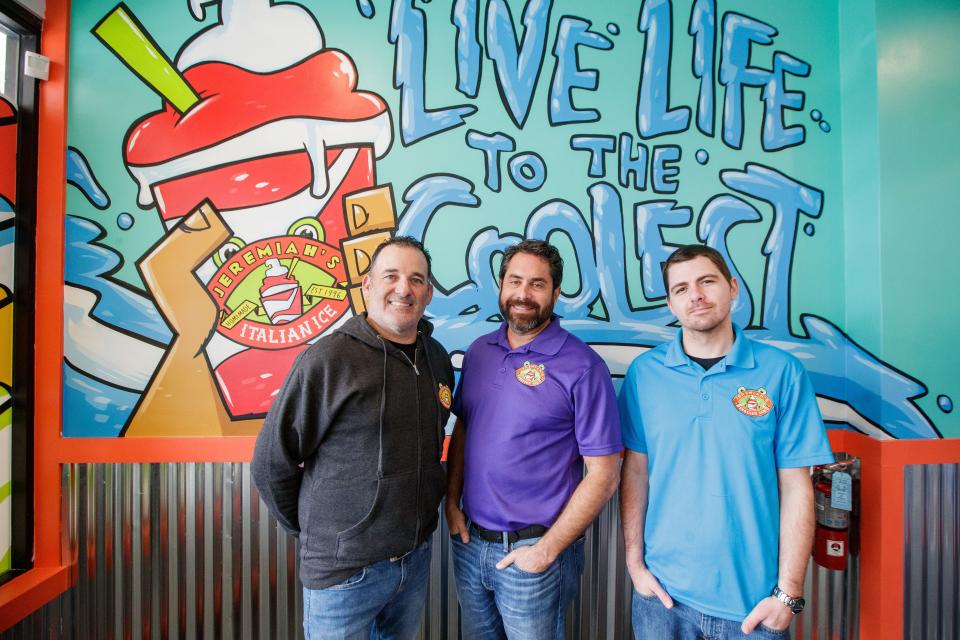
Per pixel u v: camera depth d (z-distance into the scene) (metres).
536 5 1.60
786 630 1.06
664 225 1.60
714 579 1.08
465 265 1.59
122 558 1.52
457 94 1.60
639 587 1.18
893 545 1.48
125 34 1.56
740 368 1.13
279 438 1.05
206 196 1.56
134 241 1.54
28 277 1.50
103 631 1.51
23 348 1.49
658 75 1.61
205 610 1.52
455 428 1.34
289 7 1.58
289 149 1.58
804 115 1.59
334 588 1.05
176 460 1.52
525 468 1.13
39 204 1.52
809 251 1.60
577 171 1.60
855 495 1.55
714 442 1.11
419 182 1.59
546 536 1.10
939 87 1.53
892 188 1.50
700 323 1.12
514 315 1.17
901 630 1.47
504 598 1.15
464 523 1.25
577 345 1.20
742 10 1.61
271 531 1.53
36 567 1.50
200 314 1.55
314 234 1.57
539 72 1.60
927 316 1.50
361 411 1.05
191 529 1.52
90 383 1.52
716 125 1.61
